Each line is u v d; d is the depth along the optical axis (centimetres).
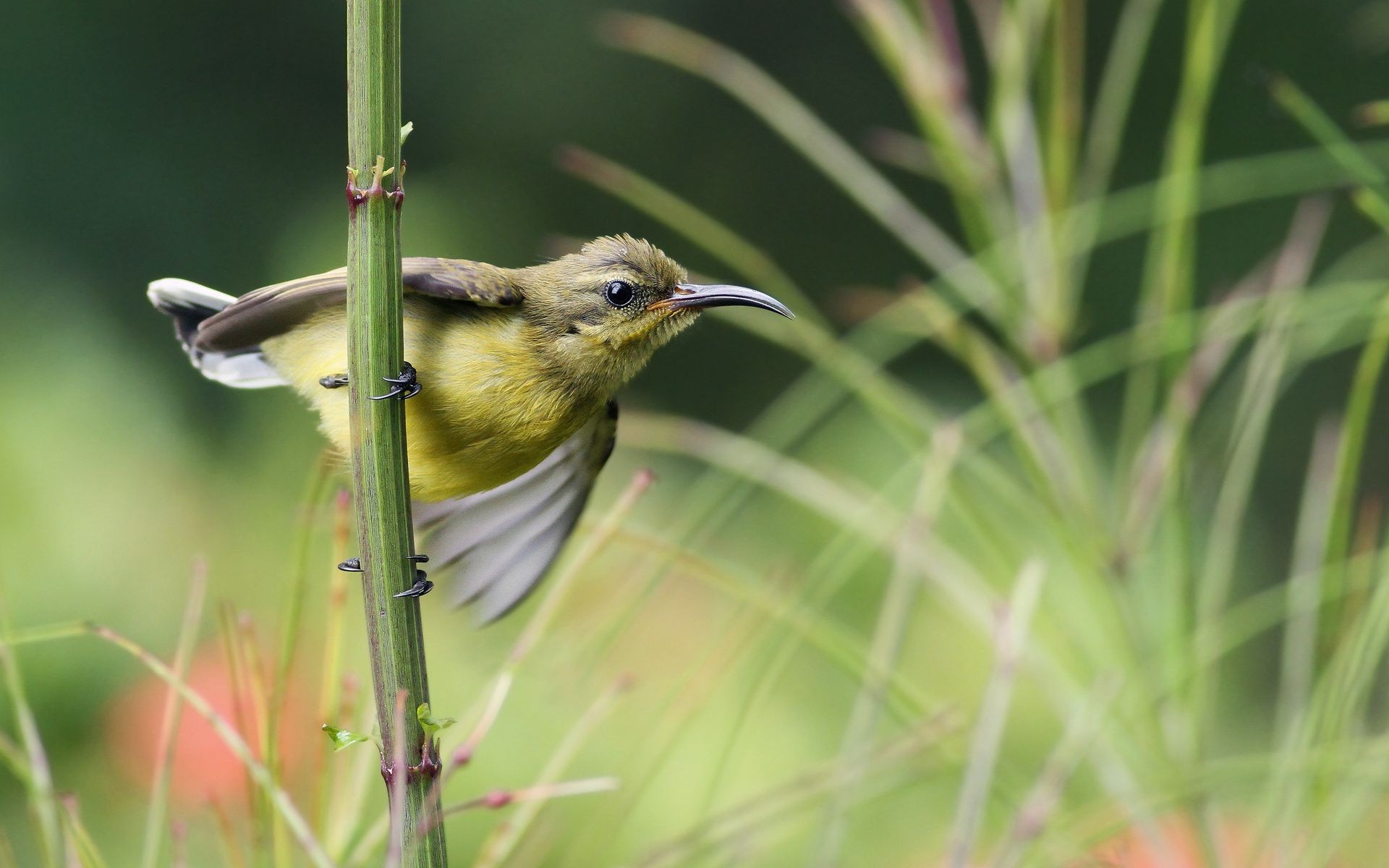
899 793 858
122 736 922
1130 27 835
